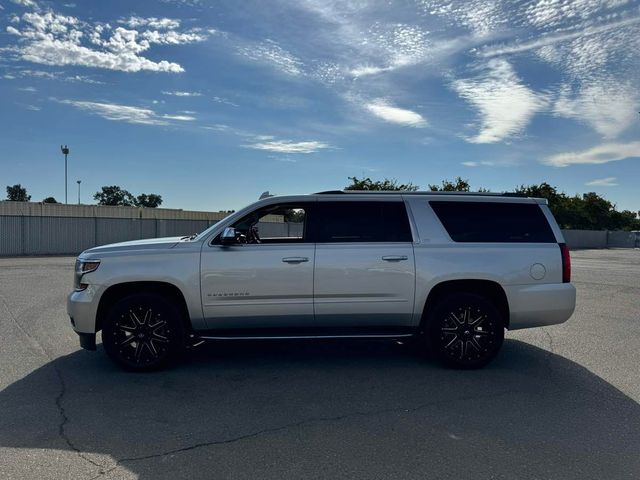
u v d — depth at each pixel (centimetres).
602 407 469
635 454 374
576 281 1541
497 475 342
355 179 4191
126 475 342
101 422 431
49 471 346
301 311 575
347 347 686
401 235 590
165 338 567
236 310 570
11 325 804
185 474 344
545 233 607
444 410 460
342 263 573
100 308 573
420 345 697
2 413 450
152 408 464
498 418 442
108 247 589
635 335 762
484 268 582
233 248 570
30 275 1555
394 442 394
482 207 609
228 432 412
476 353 584
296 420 437
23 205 3534
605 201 6100
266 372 574
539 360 624
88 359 619
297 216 614
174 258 566
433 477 340
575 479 338
